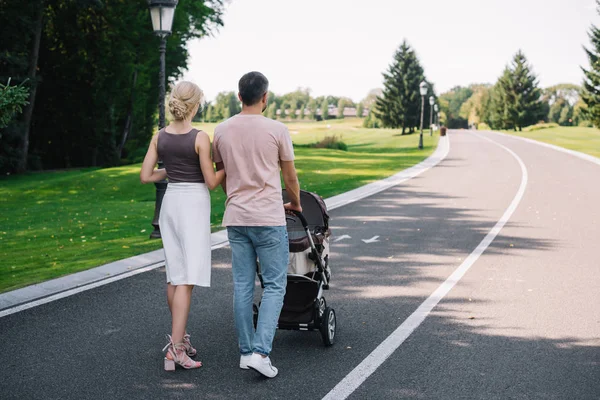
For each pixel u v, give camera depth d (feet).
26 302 22.35
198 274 15.94
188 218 15.90
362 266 28.30
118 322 20.02
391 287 24.49
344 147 140.46
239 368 16.15
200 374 15.72
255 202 15.11
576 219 41.86
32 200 66.18
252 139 15.05
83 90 120.78
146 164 16.19
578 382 15.06
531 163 93.45
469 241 34.35
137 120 148.66
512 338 18.30
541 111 375.45
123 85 131.75
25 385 14.98
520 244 33.35
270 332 15.20
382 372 15.76
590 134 234.17
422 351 17.26
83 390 14.70
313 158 102.73
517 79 372.99
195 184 16.07
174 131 15.93
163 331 19.16
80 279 25.82
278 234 15.29
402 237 35.76
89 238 39.01
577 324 19.57
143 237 37.83
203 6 137.49
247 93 15.24
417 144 161.68
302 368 16.08
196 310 21.47
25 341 18.17
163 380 15.34
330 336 17.72
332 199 54.80
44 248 35.83
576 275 26.25
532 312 20.93
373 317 20.53
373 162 98.12
